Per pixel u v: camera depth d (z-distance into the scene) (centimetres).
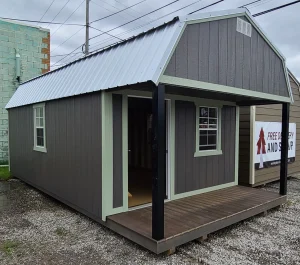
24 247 371
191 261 334
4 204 580
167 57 330
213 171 620
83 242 386
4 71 1033
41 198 629
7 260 335
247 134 733
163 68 325
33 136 693
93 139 451
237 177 687
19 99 790
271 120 800
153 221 341
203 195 571
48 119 608
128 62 392
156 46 357
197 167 581
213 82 405
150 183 694
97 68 467
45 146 628
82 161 483
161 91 332
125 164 453
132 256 345
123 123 450
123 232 387
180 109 541
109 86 397
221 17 414
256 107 734
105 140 425
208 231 396
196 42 377
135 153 978
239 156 754
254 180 734
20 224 459
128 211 454
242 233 428
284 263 332
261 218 504
